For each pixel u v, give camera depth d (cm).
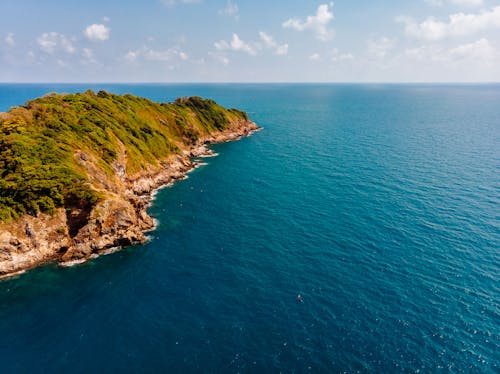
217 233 6756
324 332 4172
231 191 9056
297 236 6475
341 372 3628
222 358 3847
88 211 6369
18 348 4084
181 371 3697
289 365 3731
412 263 5462
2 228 5812
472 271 5216
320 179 9662
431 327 4188
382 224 6769
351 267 5438
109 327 4388
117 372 3706
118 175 8525
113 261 5919
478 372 3591
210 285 5162
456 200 7806
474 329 4138
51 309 4759
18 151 6700
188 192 9131
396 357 3794
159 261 5862
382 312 4459
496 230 6381
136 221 6769
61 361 3881
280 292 4928
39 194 6288
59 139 7619
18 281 5431
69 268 5759
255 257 5853
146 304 4797
